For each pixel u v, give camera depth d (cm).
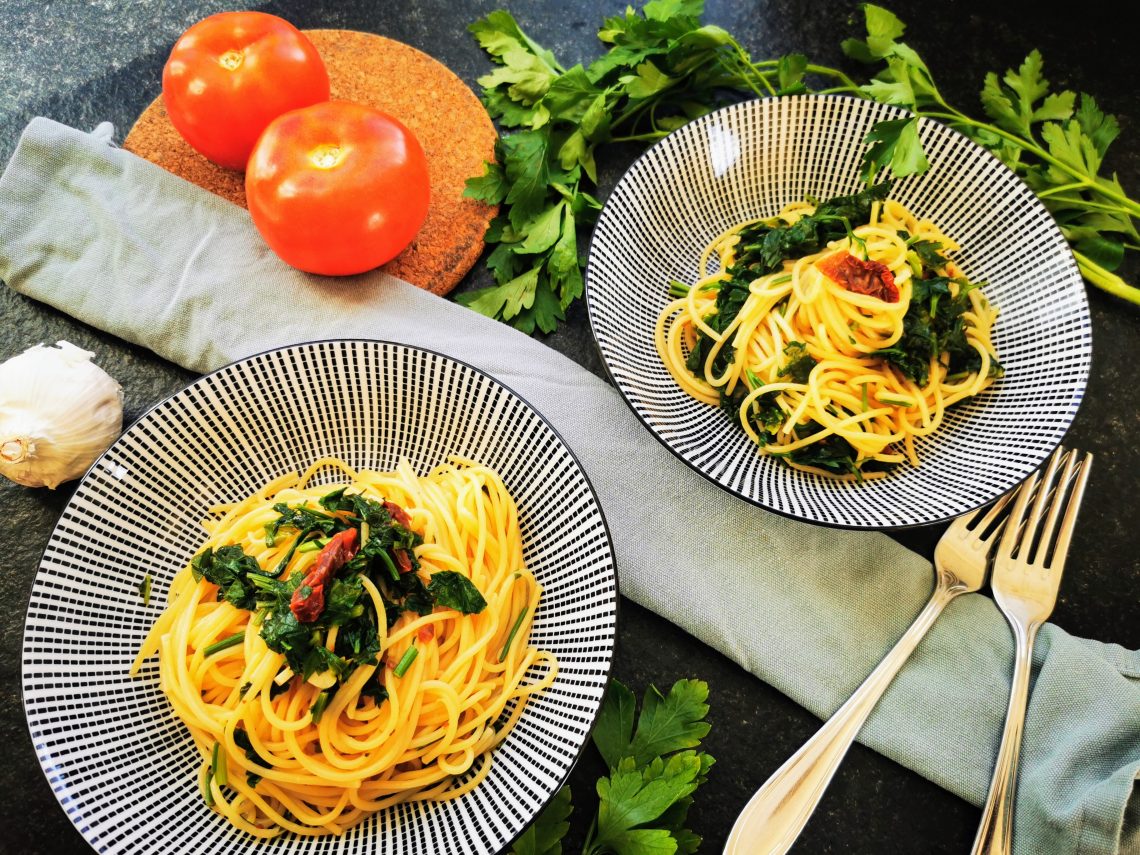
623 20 46
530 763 31
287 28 41
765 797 33
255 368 35
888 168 42
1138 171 45
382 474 37
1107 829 32
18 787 35
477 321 41
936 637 36
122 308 41
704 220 43
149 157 44
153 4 48
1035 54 44
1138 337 42
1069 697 35
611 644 31
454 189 44
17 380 37
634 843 32
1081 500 39
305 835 32
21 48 47
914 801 35
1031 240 39
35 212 42
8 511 39
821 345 39
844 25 49
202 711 32
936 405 39
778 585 38
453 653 34
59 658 31
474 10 49
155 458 34
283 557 33
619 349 38
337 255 40
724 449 38
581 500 34
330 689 32
